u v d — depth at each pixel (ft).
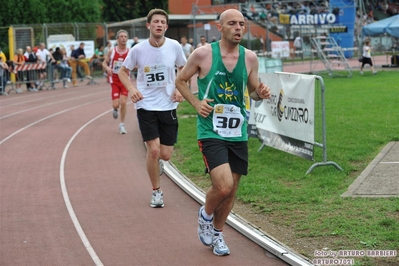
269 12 157.48
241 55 22.12
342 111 58.95
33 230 27.50
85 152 46.62
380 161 36.40
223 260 22.90
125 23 136.56
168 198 32.60
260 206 29.04
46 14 143.54
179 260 23.04
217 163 21.66
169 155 31.27
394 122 50.90
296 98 36.81
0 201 32.83
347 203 28.35
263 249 23.95
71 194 33.94
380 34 120.78
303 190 31.17
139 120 30.53
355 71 118.93
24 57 103.96
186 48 93.35
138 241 25.52
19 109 77.82
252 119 44.27
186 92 22.36
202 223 23.38
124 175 38.40
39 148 48.98
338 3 141.08
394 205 27.35
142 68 30.42
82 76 121.70
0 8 138.31
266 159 39.09
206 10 173.68
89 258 23.63
